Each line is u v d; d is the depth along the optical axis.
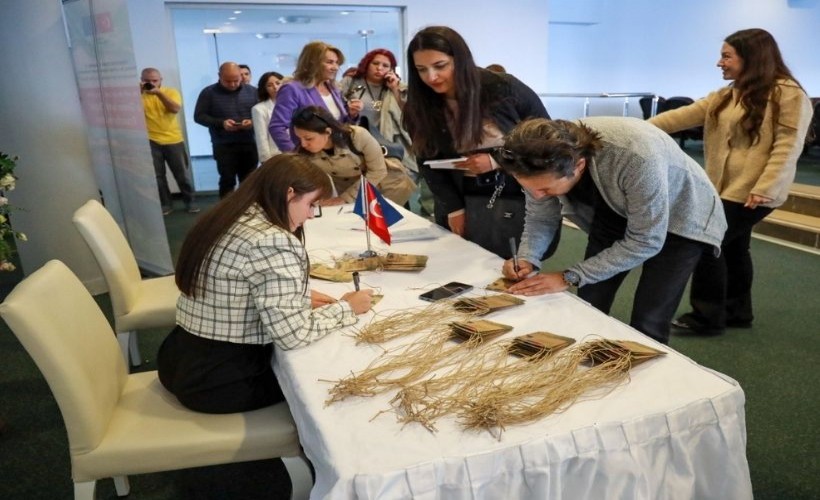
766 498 1.68
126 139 3.59
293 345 1.30
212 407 1.40
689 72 9.07
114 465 1.30
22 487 1.83
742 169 2.38
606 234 1.67
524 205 2.05
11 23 3.10
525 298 1.52
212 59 6.11
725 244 2.55
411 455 0.92
